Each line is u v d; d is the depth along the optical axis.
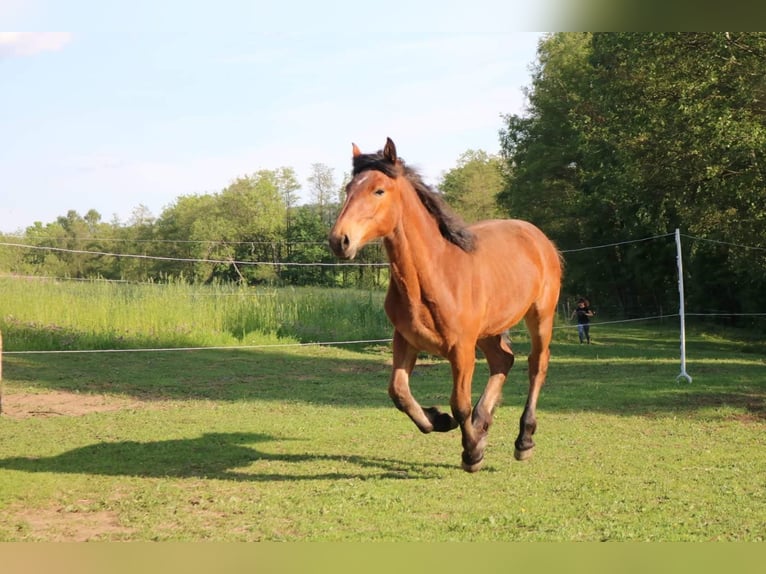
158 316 18.12
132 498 5.80
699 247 26.23
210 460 7.09
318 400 10.97
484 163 53.66
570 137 37.28
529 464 6.93
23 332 16.45
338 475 6.53
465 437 6.12
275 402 10.78
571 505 5.62
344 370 14.90
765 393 11.42
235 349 17.84
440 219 5.89
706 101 18.05
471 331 5.93
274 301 20.62
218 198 46.09
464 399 5.94
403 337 6.11
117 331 17.36
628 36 19.03
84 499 5.80
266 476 6.49
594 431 8.49
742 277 26.39
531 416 6.88
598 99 24.31
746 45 17.72
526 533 5.00
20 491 5.95
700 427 8.73
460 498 5.81
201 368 14.66
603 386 12.25
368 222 5.43
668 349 21.06
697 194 20.50
